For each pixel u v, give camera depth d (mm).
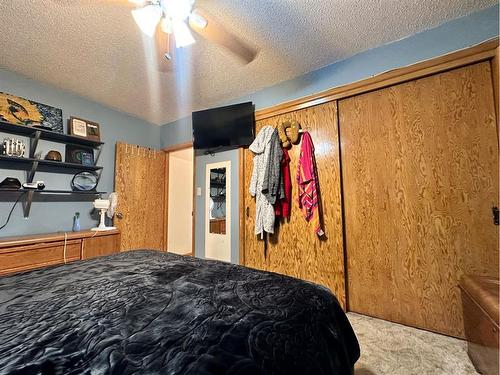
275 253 2531
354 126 2127
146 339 593
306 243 2336
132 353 540
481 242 1603
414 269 1819
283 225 2486
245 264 2746
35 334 616
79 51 2070
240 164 2854
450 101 1726
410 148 1864
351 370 814
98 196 3072
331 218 2201
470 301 1361
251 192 2568
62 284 981
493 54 1573
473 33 1684
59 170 2738
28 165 2508
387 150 1961
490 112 1594
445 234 1715
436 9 1653
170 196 4238
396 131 1927
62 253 2334
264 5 1598
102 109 3162
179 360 519
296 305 816
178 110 3365
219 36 1562
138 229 3381
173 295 866
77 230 2744
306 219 2320
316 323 776
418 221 1815
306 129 2387
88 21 1725
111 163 3244
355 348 939
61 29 1806
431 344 1570
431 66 1778
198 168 3273
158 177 3713
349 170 2139
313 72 2398
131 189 3332
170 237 4199
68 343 577
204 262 1346
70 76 2473
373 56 2070
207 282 1007
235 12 1655
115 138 3303
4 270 1966
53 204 2684
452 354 1458
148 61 2223
